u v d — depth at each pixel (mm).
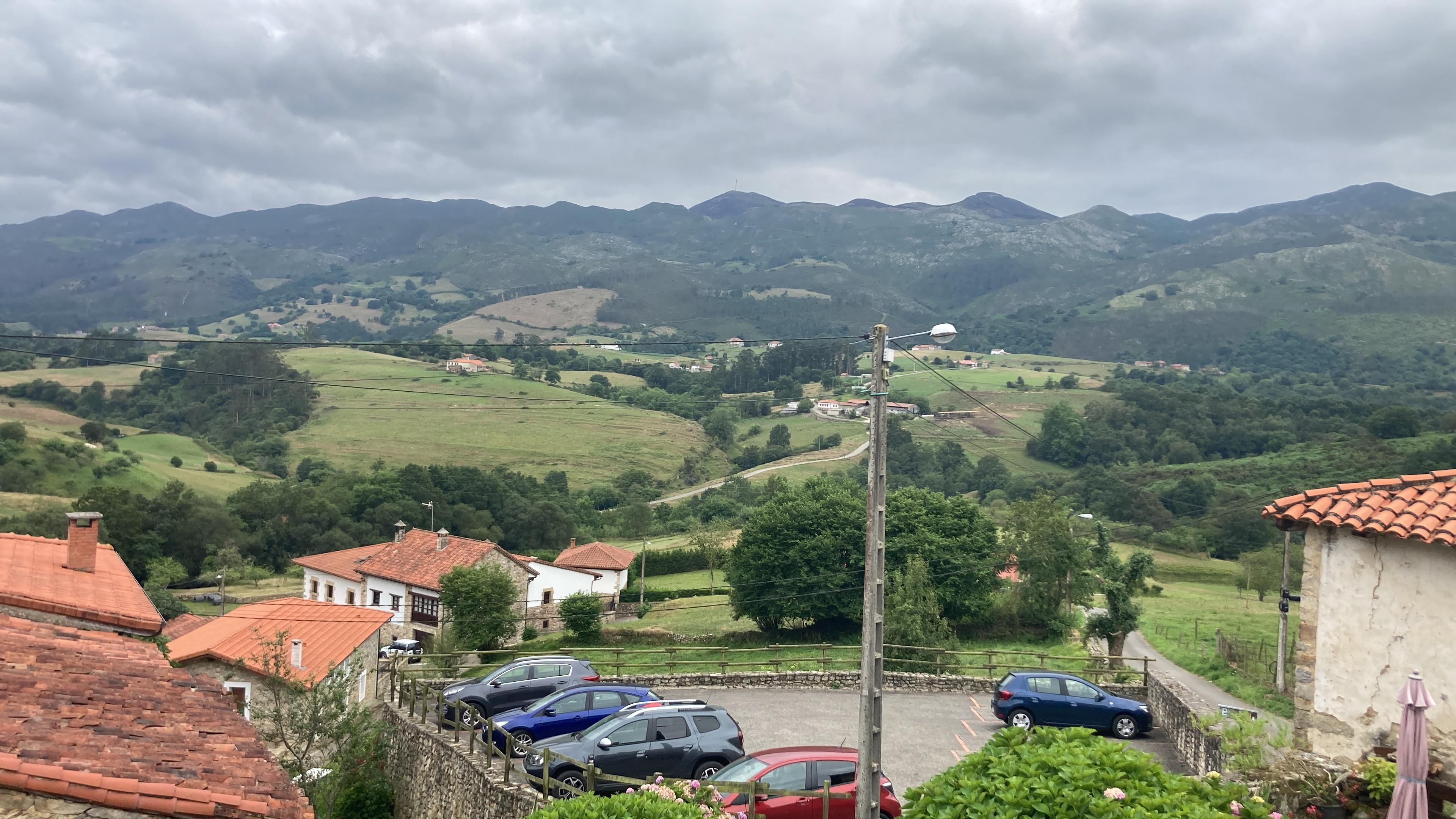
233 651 28516
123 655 15867
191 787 9531
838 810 15930
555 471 129875
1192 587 75750
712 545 85562
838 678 31953
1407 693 10875
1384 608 12516
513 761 19969
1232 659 43719
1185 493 93312
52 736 10141
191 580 85438
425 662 48062
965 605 58531
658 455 144250
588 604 59781
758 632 62344
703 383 195875
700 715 19406
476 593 56781
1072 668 44812
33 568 22234
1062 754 11055
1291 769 12508
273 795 10219
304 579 77000
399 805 23797
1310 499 13438
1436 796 11477
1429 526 12047
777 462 137375
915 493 66438
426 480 102312
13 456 97000
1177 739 24578
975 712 28406
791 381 187750
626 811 11617
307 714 22375
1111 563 52938
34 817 8508
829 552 61312
